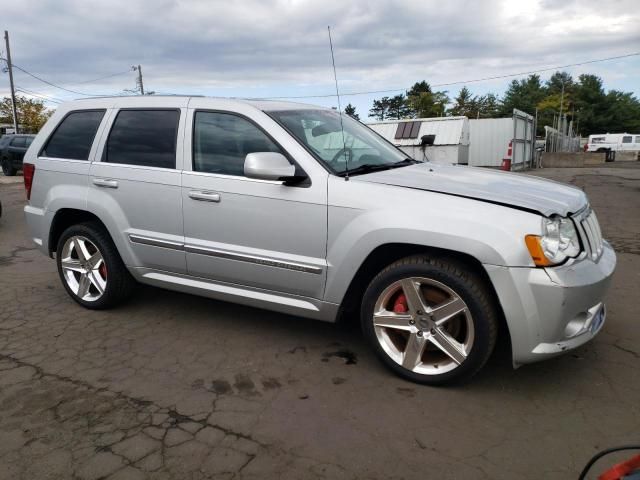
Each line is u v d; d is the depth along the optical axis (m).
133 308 4.63
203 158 3.79
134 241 4.11
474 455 2.55
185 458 2.56
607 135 48.41
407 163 4.11
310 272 3.40
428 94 60.00
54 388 3.25
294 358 3.62
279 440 2.69
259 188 3.50
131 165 4.11
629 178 17.69
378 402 3.03
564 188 3.56
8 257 6.78
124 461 2.54
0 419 2.92
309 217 3.35
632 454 2.52
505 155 22.83
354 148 3.91
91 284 4.59
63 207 4.46
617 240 7.25
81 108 4.57
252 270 3.62
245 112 3.70
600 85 82.56
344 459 2.53
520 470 2.44
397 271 3.14
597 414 2.88
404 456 2.55
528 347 2.87
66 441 2.71
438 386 3.18
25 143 20.27
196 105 3.92
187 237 3.86
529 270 2.80
